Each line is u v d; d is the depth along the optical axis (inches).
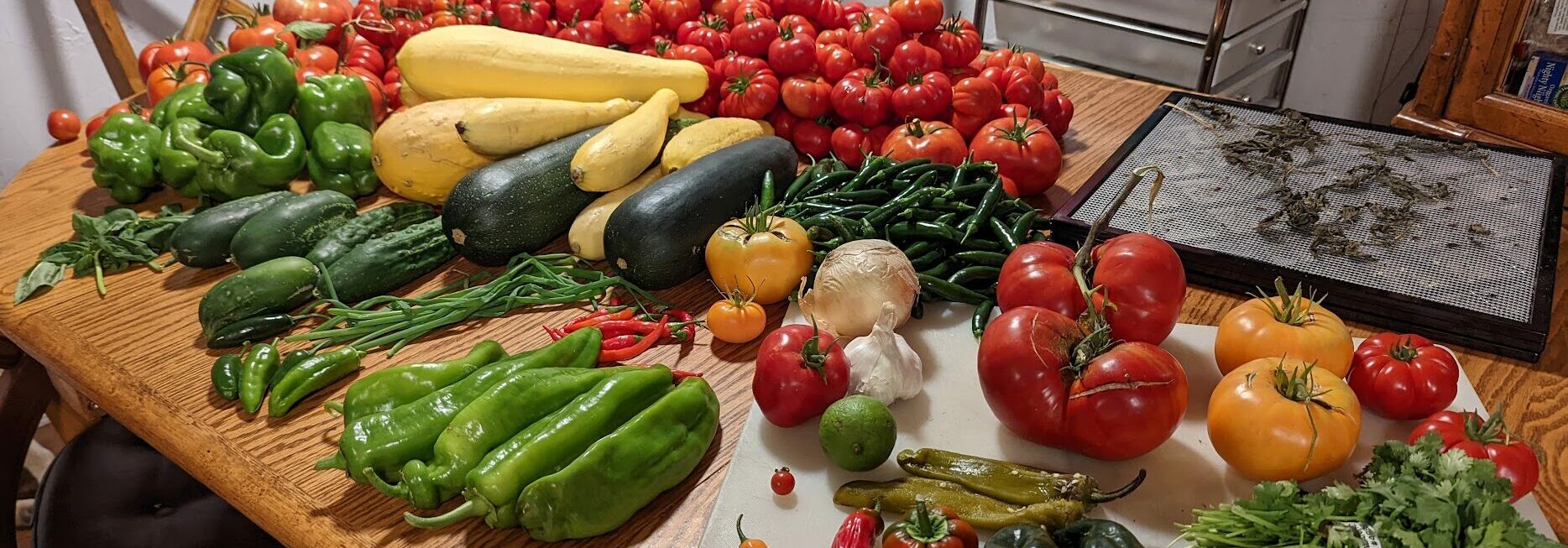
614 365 45.1
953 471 36.9
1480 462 30.9
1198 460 38.4
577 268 53.1
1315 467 35.0
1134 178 38.6
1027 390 36.9
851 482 37.2
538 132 56.4
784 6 66.2
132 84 87.4
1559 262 51.9
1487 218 50.6
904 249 50.8
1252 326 40.1
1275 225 50.8
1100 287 39.9
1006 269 43.6
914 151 57.1
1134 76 87.3
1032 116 62.7
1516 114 66.7
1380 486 30.6
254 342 46.8
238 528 52.6
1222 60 82.0
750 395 43.8
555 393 38.6
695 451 38.3
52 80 95.0
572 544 36.1
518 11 66.1
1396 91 101.4
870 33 61.6
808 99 61.7
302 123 59.0
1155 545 34.7
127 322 48.8
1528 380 42.9
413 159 55.2
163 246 54.8
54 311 49.7
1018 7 90.9
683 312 48.4
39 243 55.7
